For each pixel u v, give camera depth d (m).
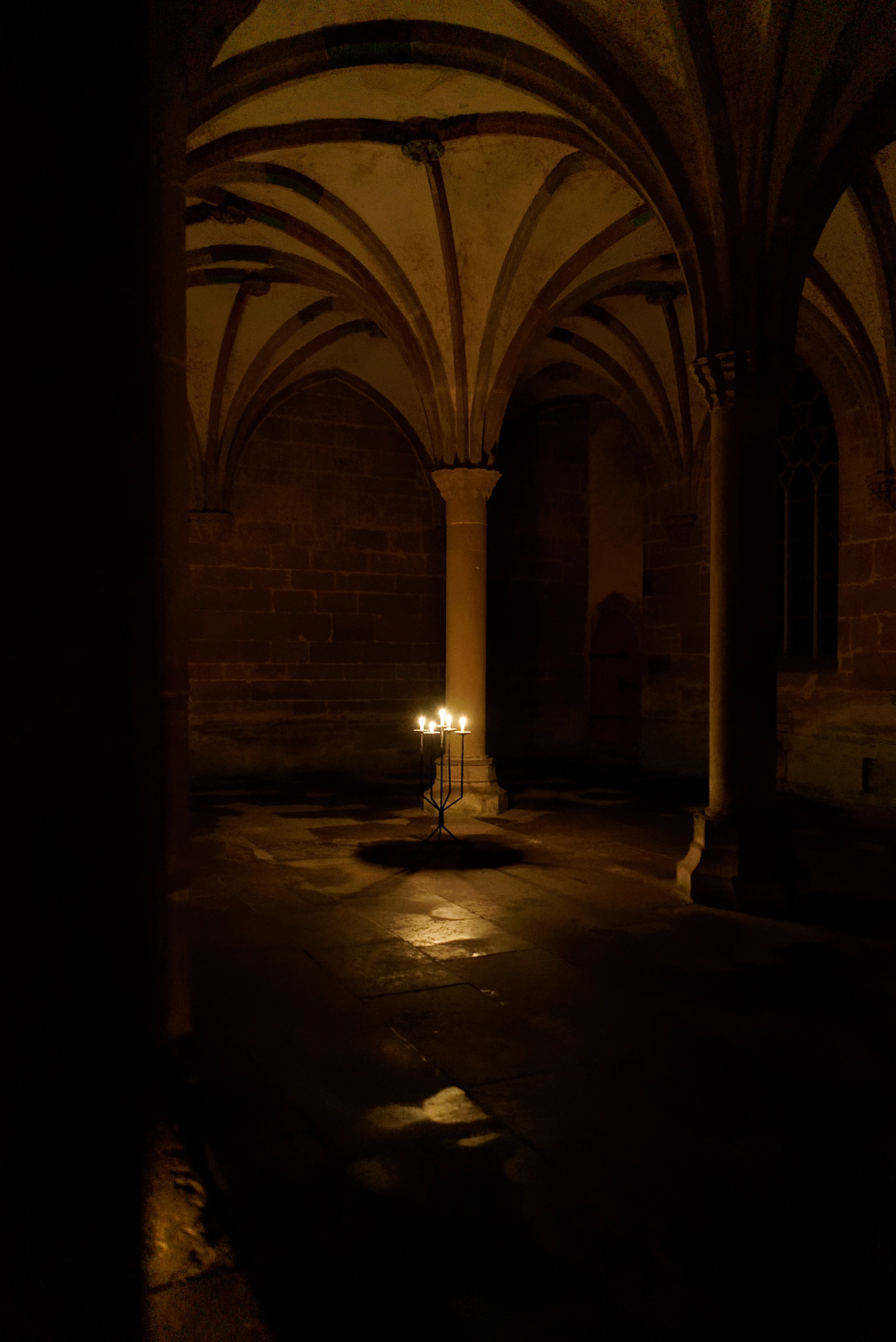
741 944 6.14
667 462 15.48
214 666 15.45
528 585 17.80
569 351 14.80
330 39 6.98
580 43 6.66
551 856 8.90
